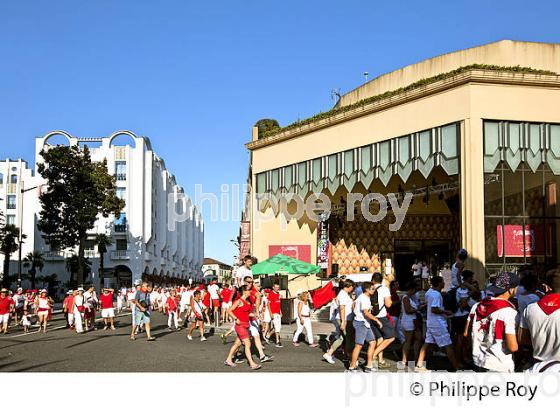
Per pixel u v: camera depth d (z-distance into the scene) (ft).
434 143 66.03
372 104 73.97
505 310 21.56
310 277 90.33
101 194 157.89
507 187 62.28
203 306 75.05
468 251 60.80
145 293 61.87
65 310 80.74
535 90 63.57
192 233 361.10
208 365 40.93
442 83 64.75
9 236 214.69
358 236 90.99
